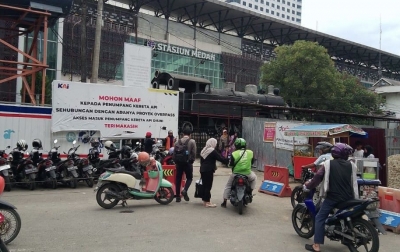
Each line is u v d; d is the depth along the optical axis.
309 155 14.23
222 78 47.19
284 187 11.23
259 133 17.70
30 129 12.02
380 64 64.88
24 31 17.92
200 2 44.06
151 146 13.15
